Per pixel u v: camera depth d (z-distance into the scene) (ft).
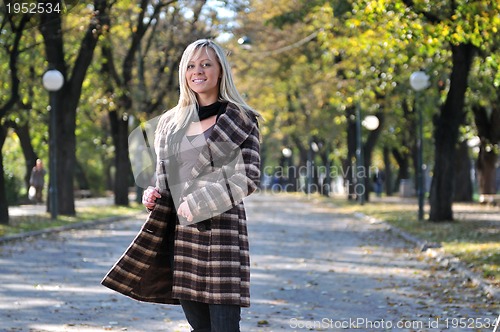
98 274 58.39
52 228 99.14
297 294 49.55
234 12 140.15
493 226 96.94
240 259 20.95
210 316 20.93
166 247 21.53
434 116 135.23
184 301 21.38
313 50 170.09
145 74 172.96
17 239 86.58
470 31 66.80
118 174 167.22
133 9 124.77
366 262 67.67
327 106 190.49
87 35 115.85
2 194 102.06
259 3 140.36
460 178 175.73
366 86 127.34
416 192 230.68
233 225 20.93
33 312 41.86
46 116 144.66
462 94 103.45
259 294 49.44
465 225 98.99
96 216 127.24
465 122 149.38
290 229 108.88
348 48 109.81
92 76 147.74
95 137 222.69
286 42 176.24
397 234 95.09
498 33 77.97
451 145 105.19
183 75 21.43
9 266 62.85
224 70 21.39
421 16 72.02
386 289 51.49
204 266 20.81
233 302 20.61
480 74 106.73
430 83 118.93
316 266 64.75
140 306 44.16
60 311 42.16
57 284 52.65
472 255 64.54
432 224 102.32
